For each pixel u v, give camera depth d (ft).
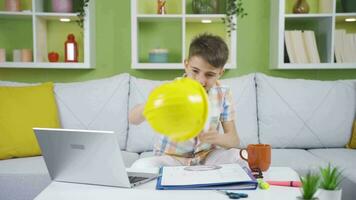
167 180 3.25
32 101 6.88
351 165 5.80
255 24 8.61
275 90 7.61
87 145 3.14
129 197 2.91
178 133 1.70
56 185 3.34
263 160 3.82
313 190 2.47
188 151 5.16
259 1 8.57
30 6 8.43
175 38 8.65
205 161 4.92
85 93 7.46
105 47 8.58
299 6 8.14
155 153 5.36
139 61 8.63
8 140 6.31
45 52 8.43
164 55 8.16
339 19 8.38
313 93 7.55
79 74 8.57
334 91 7.59
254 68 8.64
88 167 3.24
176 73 8.61
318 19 8.46
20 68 8.48
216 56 4.24
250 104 7.56
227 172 3.45
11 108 6.59
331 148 7.38
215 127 5.10
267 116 7.48
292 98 7.51
